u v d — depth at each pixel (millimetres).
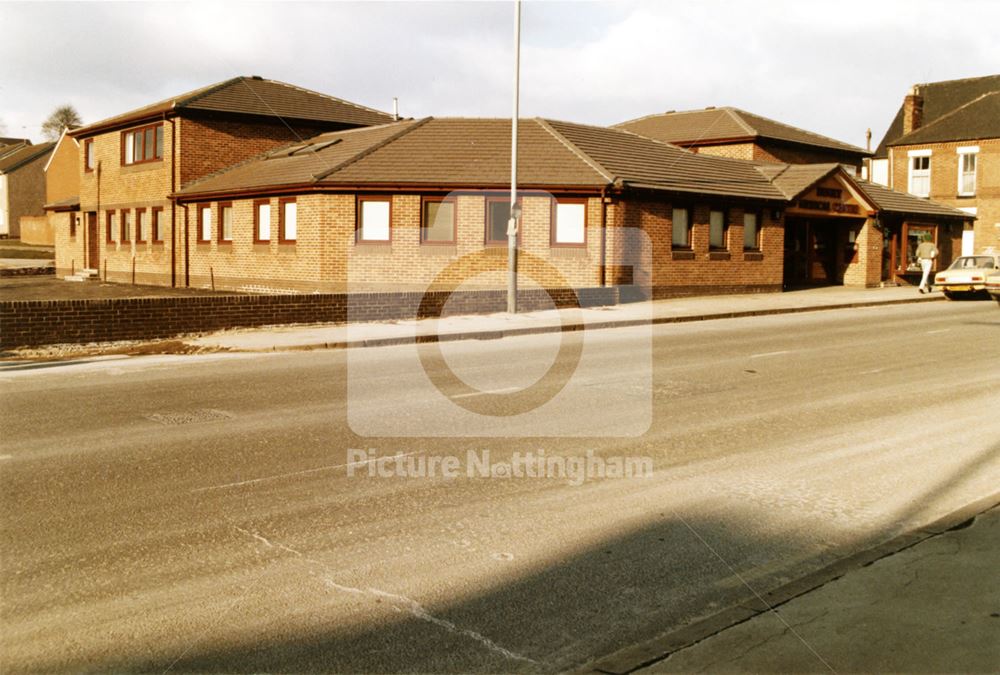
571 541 5977
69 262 44000
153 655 4305
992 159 48344
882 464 8094
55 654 4297
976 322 22766
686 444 8859
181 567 5434
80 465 7844
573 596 5066
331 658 4293
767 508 6750
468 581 5266
